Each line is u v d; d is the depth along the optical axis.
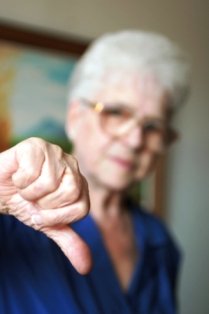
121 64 0.59
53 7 0.95
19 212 0.25
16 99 0.87
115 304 0.53
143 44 0.60
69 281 0.48
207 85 1.28
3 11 0.87
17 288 0.44
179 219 1.22
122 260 0.61
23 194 0.24
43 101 0.90
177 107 0.64
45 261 0.46
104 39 0.62
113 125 0.60
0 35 0.84
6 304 0.43
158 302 0.62
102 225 0.63
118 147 0.59
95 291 0.51
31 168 0.23
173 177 1.20
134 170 0.62
